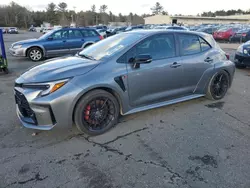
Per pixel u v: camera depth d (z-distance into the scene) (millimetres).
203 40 4289
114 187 2184
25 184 2221
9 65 8766
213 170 2426
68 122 2916
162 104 3793
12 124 3477
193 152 2762
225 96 4879
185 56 3916
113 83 3121
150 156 2678
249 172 2398
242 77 6629
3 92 5133
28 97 2807
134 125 3477
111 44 3670
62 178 2307
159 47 3646
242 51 7422
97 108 3115
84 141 3020
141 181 2264
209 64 4238
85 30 10703
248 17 76812
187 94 4133
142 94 3496
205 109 4133
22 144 2930
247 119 3721
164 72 3633
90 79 2951
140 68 3361
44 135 3160
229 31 20500
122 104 3328
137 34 3674
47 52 9906
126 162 2564
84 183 2240
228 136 3158
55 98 2760
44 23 78312
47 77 2855
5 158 2627
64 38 10156
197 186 2193
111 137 3125
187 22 72438
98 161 2584
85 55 3697
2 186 2189
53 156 2680
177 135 3180
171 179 2289
